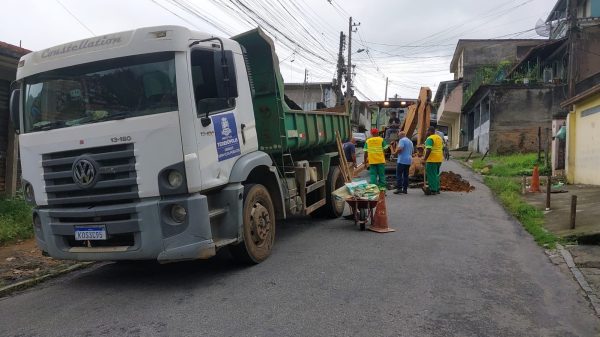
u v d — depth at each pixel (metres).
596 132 13.27
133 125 5.27
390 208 10.93
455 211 10.44
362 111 43.53
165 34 5.32
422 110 15.77
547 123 25.25
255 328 4.44
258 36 7.10
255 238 6.49
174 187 5.25
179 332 4.41
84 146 5.41
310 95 45.91
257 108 7.51
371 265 6.36
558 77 26.27
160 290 5.66
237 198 6.03
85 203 5.49
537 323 4.53
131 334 4.42
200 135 5.46
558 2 27.38
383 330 4.35
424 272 6.04
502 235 8.13
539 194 12.30
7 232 8.53
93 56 5.50
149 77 5.38
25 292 6.03
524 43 40.53
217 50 5.94
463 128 39.22
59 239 5.70
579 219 8.58
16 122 6.04
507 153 25.62
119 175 5.35
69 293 5.82
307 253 7.05
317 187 9.06
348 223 9.41
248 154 6.55
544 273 6.03
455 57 45.88
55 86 5.72
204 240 5.38
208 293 5.45
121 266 6.94
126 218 5.39
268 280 5.82
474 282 5.66
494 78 29.22
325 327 4.43
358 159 26.20
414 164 15.27
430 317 4.64
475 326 4.45
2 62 9.45
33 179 5.76
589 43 24.62
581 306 4.96
